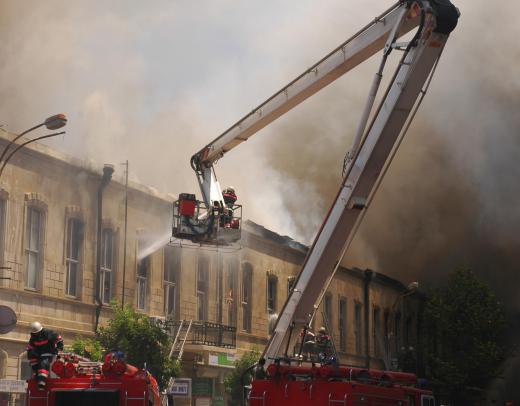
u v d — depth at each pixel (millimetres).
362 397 16484
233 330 36469
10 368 26469
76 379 15508
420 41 17953
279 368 17109
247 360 34375
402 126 18344
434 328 54281
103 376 15562
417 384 18109
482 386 52844
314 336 19766
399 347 56594
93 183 30594
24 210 27547
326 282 19031
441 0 17781
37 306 27781
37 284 28016
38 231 28359
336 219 18719
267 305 40969
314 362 17641
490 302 52688
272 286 41875
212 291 37031
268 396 17078
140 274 33062
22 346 27000
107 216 31219
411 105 18203
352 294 50188
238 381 34062
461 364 51375
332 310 47156
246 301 39469
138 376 15711
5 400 25219
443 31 17688
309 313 19078
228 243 26312
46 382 15508
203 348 33719
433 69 18031
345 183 18688
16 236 27172
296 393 16828
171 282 34875
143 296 33094
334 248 18875
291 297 19094
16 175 27281
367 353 51219
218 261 37562
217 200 26094
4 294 26453
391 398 17109
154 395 16219
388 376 17484
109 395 15312
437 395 50938
